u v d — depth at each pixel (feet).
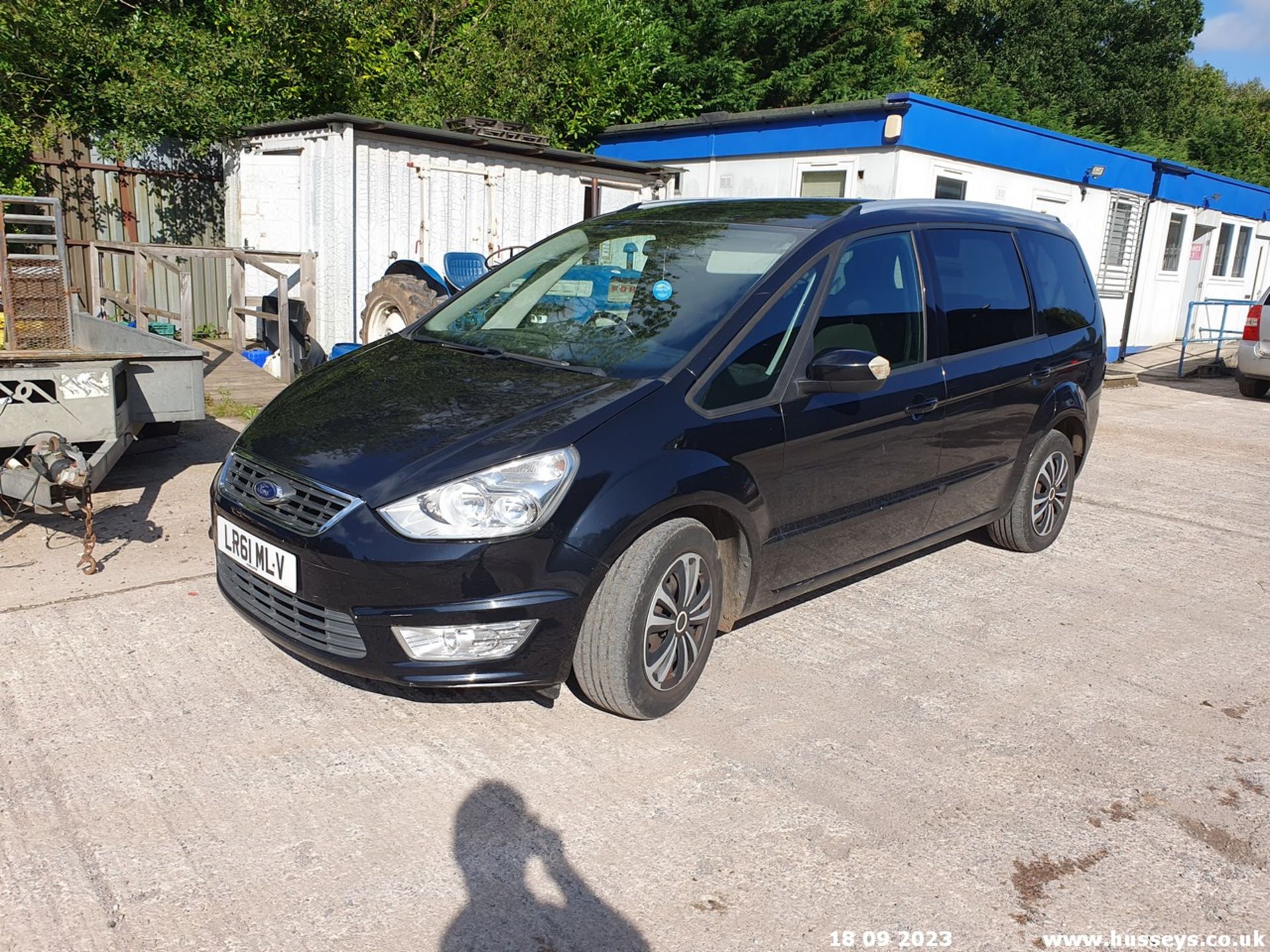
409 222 35.12
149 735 10.80
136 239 39.88
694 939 8.26
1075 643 14.92
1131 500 23.98
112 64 37.78
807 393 12.66
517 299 14.60
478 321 14.51
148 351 18.69
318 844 9.16
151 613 13.80
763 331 12.50
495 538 9.99
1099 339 19.33
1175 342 60.85
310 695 11.86
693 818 9.88
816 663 13.65
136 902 8.29
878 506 14.20
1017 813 10.33
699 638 11.89
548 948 8.06
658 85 65.36
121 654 12.59
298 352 30.09
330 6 41.73
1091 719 12.52
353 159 33.12
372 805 9.78
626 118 58.85
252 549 11.05
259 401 26.14
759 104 70.49
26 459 15.61
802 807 10.18
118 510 17.89
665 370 11.78
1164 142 114.32
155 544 16.37
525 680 10.43
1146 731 12.30
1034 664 14.08
